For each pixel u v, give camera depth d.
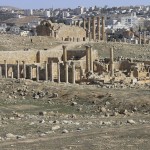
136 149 38.19
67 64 119.88
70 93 80.69
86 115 65.88
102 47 183.00
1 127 50.81
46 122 55.38
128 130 47.25
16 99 79.25
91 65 133.50
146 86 97.06
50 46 180.75
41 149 37.97
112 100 74.31
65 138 43.31
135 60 153.62
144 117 61.34
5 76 123.69
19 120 56.97
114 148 38.53
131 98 74.31
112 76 120.12
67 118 61.19
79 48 173.50
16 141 42.09
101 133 45.78
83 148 38.41
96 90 82.44
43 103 76.31
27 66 128.75
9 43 178.38
